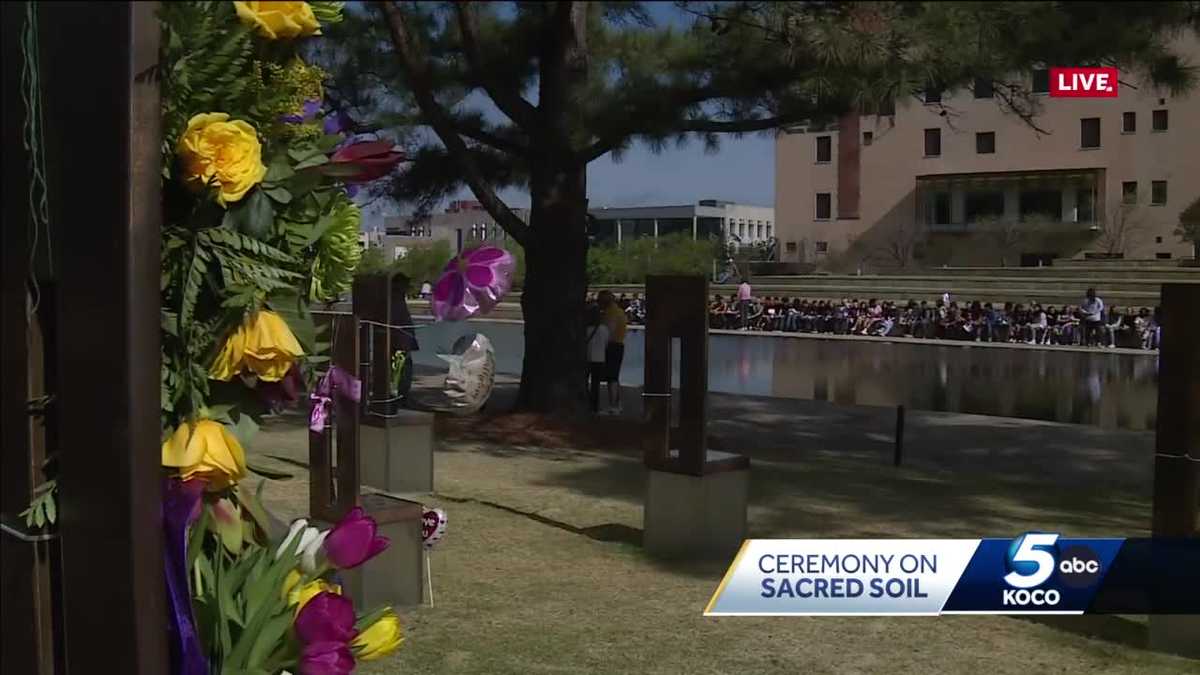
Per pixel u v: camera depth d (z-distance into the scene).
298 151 2.34
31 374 2.14
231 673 2.32
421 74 8.69
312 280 2.45
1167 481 4.83
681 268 39.22
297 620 2.32
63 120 1.97
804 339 34.28
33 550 2.16
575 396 12.46
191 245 2.21
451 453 10.65
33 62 2.02
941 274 39.44
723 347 30.67
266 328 2.26
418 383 14.16
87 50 1.92
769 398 16.39
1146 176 28.72
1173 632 4.89
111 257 1.91
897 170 43.41
